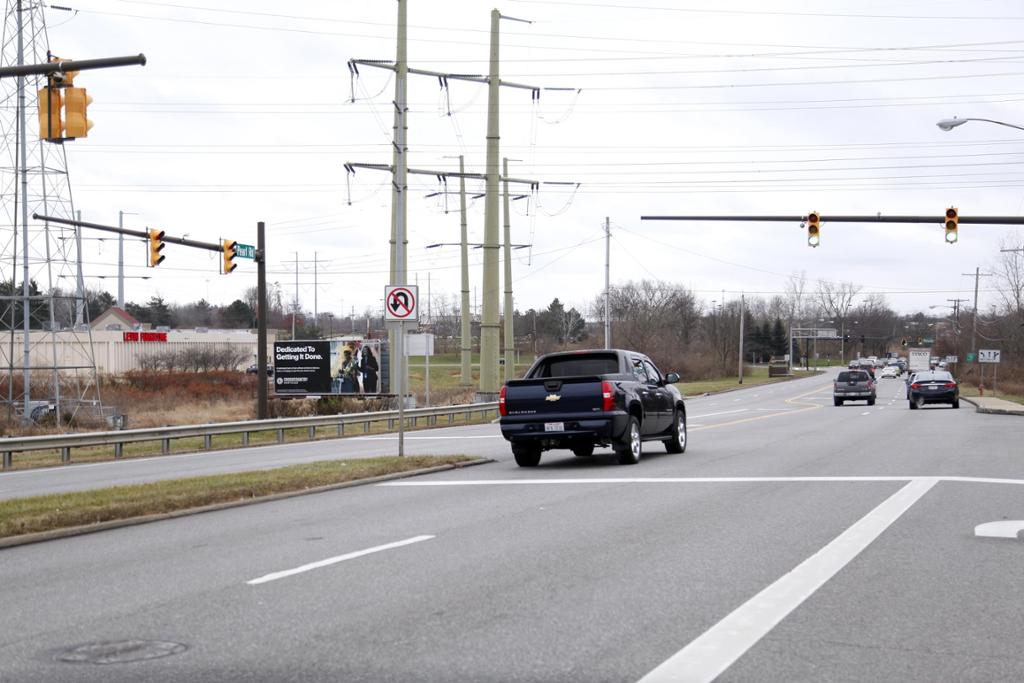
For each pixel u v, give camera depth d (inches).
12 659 277.3
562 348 5551.2
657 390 913.5
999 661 266.4
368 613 322.7
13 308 1905.8
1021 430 1269.7
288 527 515.2
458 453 1010.1
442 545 446.9
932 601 333.7
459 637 291.7
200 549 454.9
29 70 649.6
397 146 1803.6
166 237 1400.1
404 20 1819.6
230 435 1505.9
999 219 1376.7
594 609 324.5
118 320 4416.8
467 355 2822.3
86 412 1935.3
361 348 2208.4
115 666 268.2
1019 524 490.6
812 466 786.8
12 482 871.7
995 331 4274.1
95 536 510.9
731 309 6156.5
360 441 1320.1
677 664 263.3
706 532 472.1
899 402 2714.1
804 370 7140.8
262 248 1533.0
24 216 1899.6
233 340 3863.2
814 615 315.3
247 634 298.7
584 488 657.6
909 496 595.5
